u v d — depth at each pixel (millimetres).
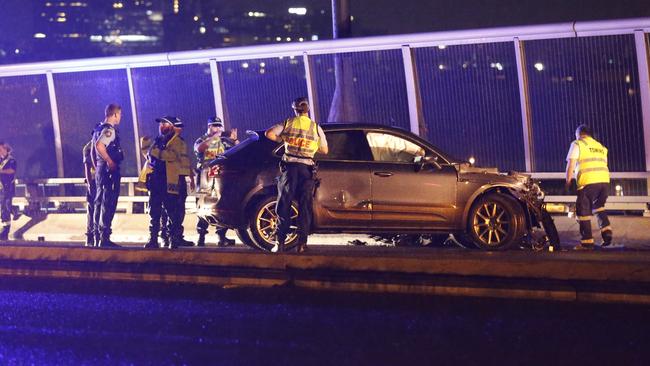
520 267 28859
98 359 20750
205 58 54781
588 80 47875
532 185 40938
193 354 21109
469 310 25875
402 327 23688
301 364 20109
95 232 42781
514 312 25516
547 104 48719
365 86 51625
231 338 22719
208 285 30656
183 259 32406
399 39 50281
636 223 46656
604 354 20500
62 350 21656
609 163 47750
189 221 53656
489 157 50000
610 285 27531
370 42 50750
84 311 26469
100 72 57938
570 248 44562
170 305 27234
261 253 31500
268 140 39719
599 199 43688
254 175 39031
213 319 25094
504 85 49375
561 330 23062
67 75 58750
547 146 48938
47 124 59688
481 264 29219
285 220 35500
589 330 23031
